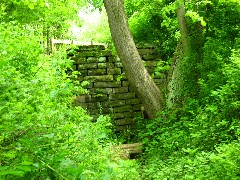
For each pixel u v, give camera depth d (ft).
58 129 8.57
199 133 20.35
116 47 30.37
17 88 10.02
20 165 6.44
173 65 30.91
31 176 6.99
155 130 28.66
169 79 30.86
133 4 42.91
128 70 30.35
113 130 34.91
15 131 8.12
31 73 15.11
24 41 17.81
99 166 9.41
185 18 30.35
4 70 10.28
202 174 15.06
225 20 31.58
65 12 36.17
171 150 22.99
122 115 36.04
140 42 37.86
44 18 36.06
